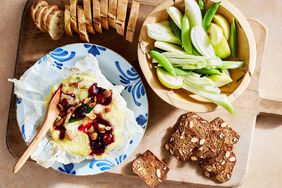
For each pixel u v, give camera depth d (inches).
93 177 30.2
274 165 30.4
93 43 28.0
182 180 28.2
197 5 24.8
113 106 26.0
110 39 27.9
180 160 28.0
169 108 28.0
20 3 30.0
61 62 26.9
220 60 25.0
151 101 28.0
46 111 26.5
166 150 28.2
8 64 30.2
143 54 25.2
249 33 24.7
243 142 28.2
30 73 26.9
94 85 26.0
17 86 26.9
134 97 26.8
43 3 27.1
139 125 26.6
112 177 30.2
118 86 26.3
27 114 27.0
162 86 25.3
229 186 28.3
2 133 30.3
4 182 30.7
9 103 30.2
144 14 27.8
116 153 26.7
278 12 29.1
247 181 30.5
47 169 30.3
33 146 25.7
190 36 25.2
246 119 28.1
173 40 25.5
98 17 26.2
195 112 26.0
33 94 27.0
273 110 27.9
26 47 28.2
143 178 28.0
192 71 25.6
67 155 26.8
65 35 28.2
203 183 28.3
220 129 27.8
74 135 26.1
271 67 29.9
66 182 30.4
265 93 30.0
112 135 26.0
